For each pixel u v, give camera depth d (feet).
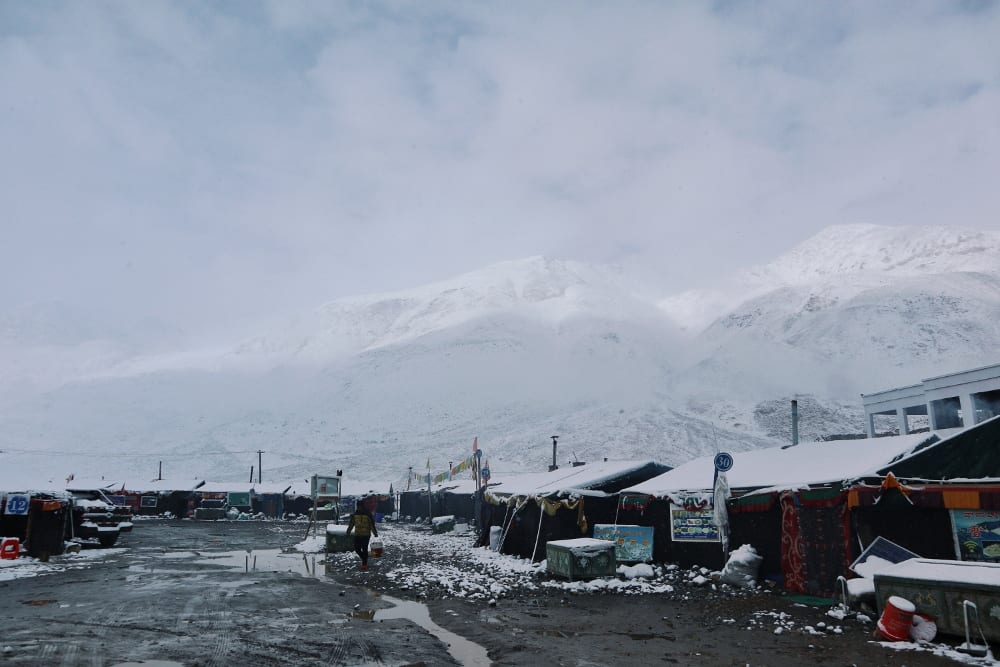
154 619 32.99
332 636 28.96
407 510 200.75
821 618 33.19
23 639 28.27
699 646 27.55
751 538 47.50
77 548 70.85
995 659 24.67
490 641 28.30
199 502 220.84
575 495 61.87
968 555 34.94
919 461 37.96
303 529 134.62
